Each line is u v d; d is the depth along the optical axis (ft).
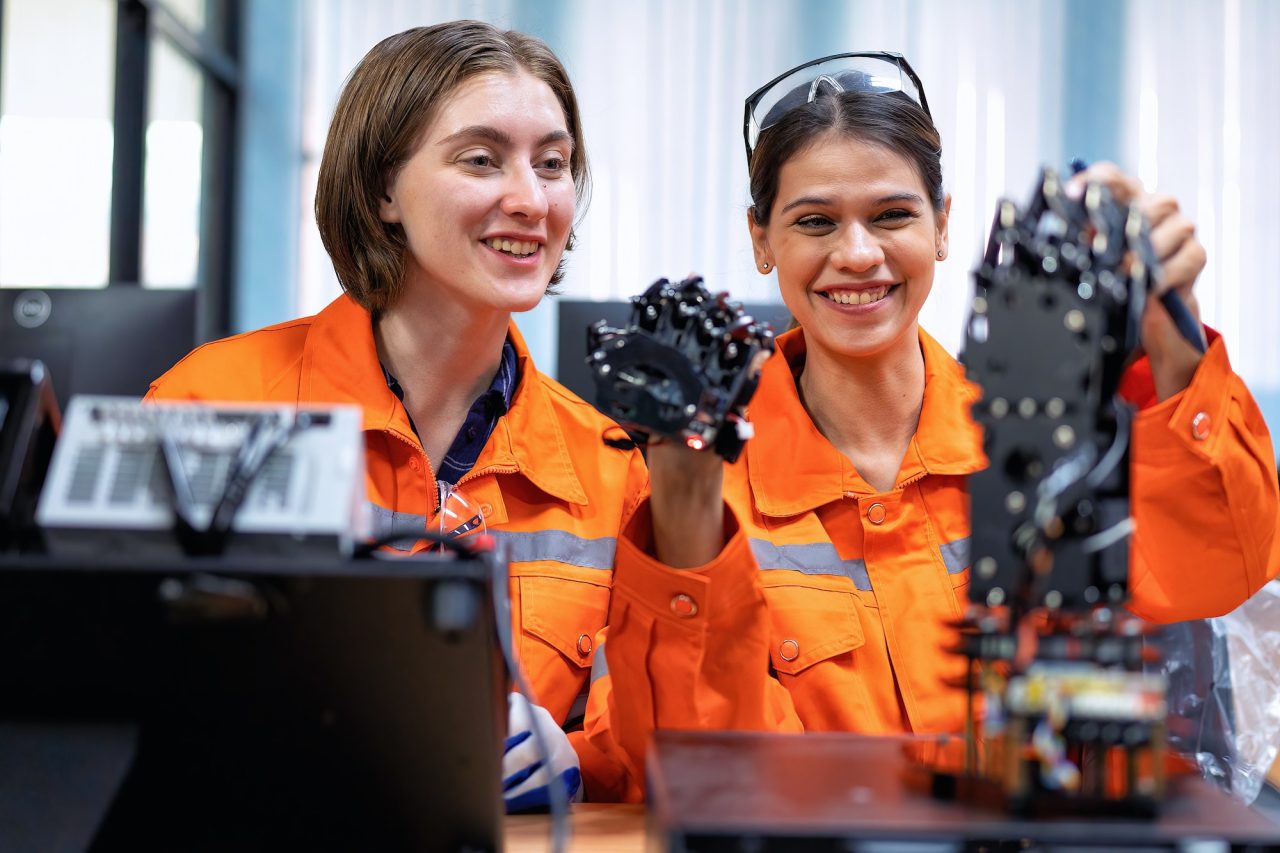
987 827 2.21
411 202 4.73
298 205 20.08
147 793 2.68
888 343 4.76
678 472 3.34
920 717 4.57
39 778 2.60
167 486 2.52
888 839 2.20
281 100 20.13
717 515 3.48
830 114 4.68
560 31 19.58
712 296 3.07
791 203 4.70
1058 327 2.56
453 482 4.90
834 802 2.37
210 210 19.52
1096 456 2.56
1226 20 19.66
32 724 2.60
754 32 19.58
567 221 4.88
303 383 4.89
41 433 2.79
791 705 4.39
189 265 18.54
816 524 4.85
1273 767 5.32
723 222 19.39
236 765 2.67
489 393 5.00
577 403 5.24
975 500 2.57
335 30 20.06
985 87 19.62
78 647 2.52
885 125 4.66
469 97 4.67
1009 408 2.56
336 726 2.63
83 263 14.88
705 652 3.65
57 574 2.44
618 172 19.47
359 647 2.53
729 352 3.05
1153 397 4.25
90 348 5.45
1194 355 3.98
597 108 19.54
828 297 4.77
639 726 3.82
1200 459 4.02
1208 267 19.53
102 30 15.40
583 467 5.03
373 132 4.77
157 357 5.46
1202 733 5.16
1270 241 19.56
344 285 5.13
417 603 2.48
